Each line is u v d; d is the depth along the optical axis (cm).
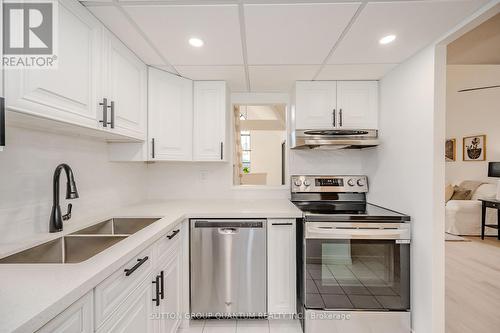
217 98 214
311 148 238
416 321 163
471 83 481
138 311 110
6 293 66
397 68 185
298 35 141
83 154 156
